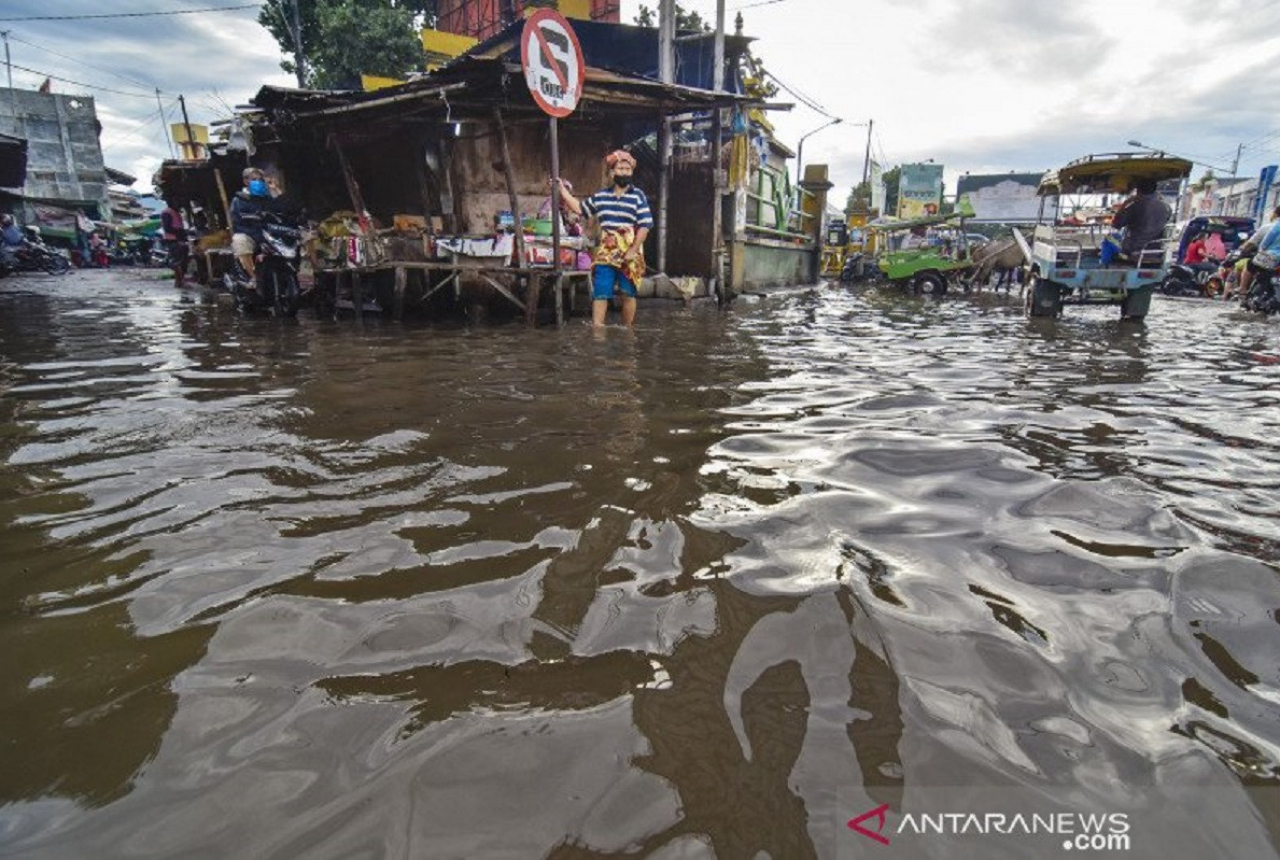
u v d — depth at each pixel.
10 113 32.94
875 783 1.08
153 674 1.37
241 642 1.48
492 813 1.03
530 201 10.78
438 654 1.42
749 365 5.02
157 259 30.91
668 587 1.69
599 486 2.39
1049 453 2.86
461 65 7.47
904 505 2.24
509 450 2.81
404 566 1.80
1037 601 1.64
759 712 1.25
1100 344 6.85
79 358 5.29
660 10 12.94
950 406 3.74
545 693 1.30
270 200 8.72
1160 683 1.34
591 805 1.05
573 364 4.94
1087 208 12.77
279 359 5.19
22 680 1.36
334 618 1.56
